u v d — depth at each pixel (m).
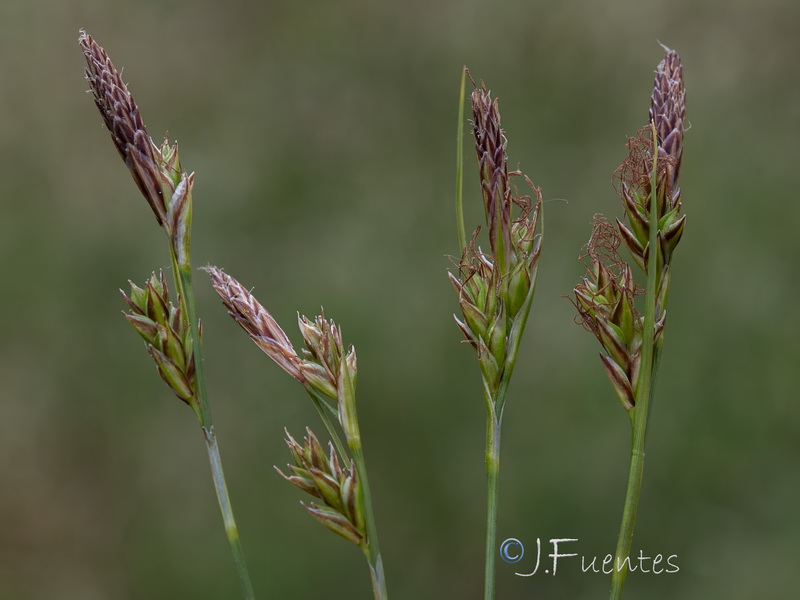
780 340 0.75
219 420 0.75
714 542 0.68
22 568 0.74
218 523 0.72
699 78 0.89
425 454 0.73
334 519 0.32
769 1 0.89
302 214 0.85
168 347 0.32
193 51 0.94
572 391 0.73
